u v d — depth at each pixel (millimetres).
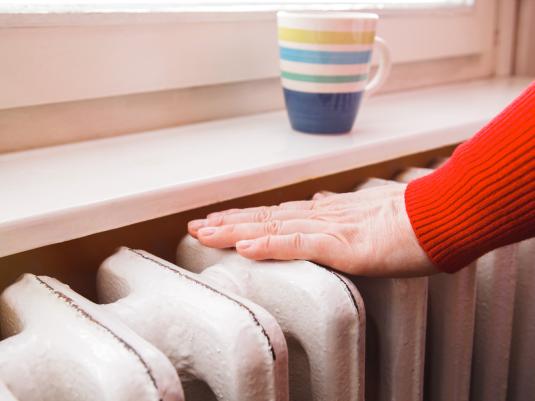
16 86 584
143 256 521
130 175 548
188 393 498
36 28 583
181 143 662
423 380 649
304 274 483
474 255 507
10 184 521
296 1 797
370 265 516
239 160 593
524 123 458
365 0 862
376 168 828
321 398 497
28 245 454
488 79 1120
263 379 426
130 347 370
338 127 686
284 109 853
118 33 643
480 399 741
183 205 532
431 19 957
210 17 709
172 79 700
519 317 762
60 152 624
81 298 438
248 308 432
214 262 549
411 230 511
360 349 493
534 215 468
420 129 717
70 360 377
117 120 689
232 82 775
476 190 479
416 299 554
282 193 736
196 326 436
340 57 643
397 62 943
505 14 1100
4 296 459
